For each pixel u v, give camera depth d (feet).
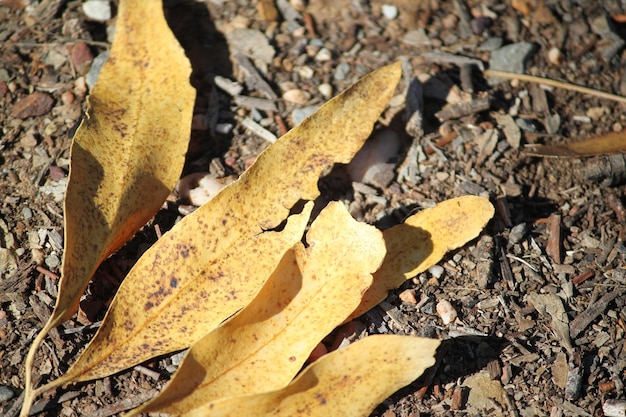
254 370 1.04
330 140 1.14
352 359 1.04
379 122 1.26
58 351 1.11
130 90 1.16
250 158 1.23
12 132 1.23
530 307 1.15
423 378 1.11
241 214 1.09
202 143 1.24
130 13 1.19
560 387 1.10
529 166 1.25
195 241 1.08
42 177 1.20
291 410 1.02
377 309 1.14
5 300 1.13
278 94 1.28
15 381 1.09
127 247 1.16
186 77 1.17
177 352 1.11
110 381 1.09
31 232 1.17
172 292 1.07
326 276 1.07
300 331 1.05
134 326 1.06
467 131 1.26
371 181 1.22
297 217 1.09
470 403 1.09
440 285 1.16
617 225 1.21
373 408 1.04
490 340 1.13
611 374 1.11
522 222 1.21
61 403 1.08
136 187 1.12
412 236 1.13
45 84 1.27
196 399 1.02
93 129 1.12
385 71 1.16
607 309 1.15
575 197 1.23
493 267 1.17
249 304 1.04
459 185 1.22
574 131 1.28
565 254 1.19
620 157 1.24
